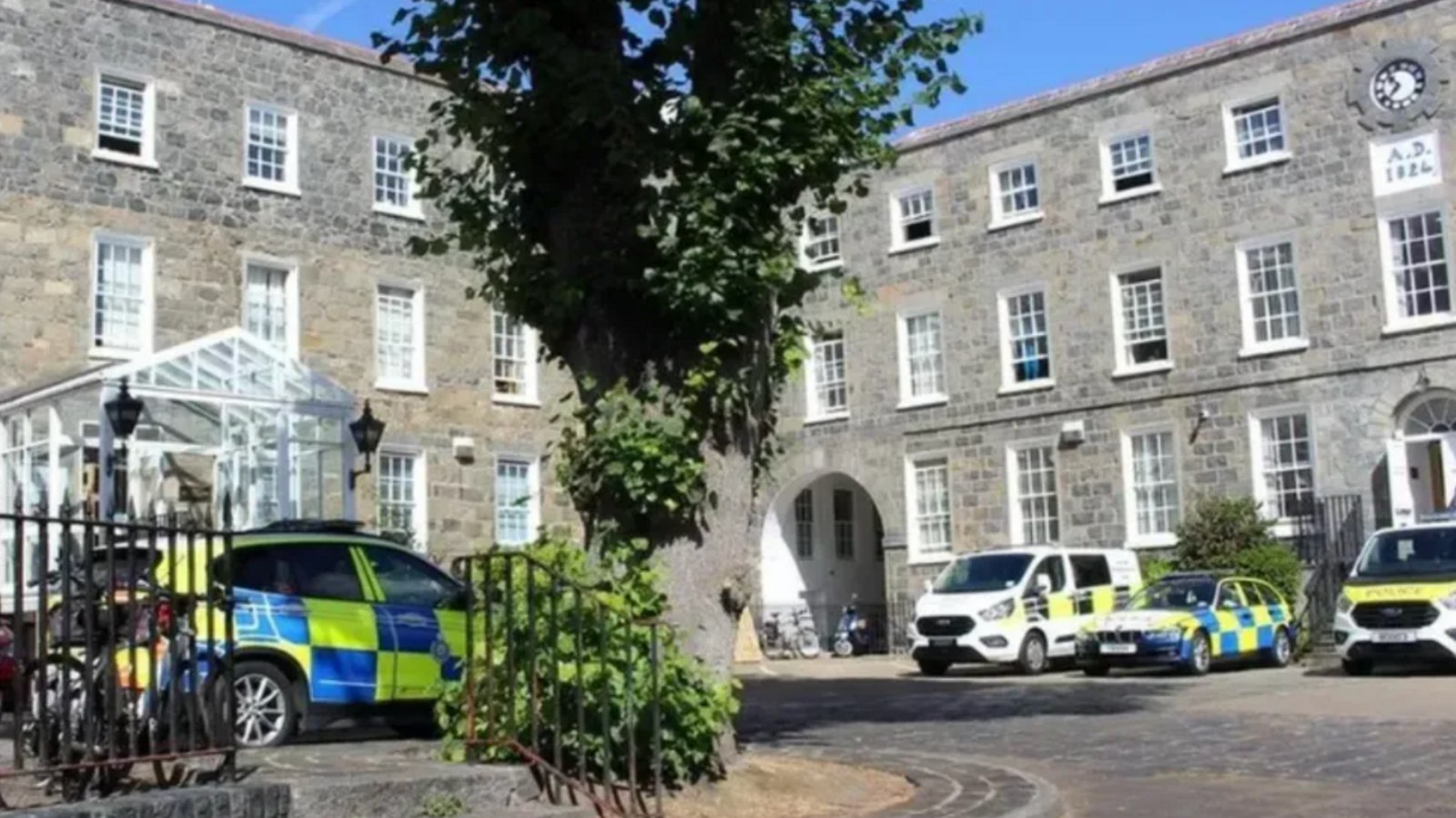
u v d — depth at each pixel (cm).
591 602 862
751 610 3150
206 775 743
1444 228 2514
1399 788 998
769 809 882
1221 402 2741
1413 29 2556
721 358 954
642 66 987
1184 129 2822
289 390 2216
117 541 802
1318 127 2659
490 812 786
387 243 2783
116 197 2417
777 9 956
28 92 2333
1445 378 2486
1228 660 2372
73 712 721
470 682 873
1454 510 2284
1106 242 2909
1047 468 2966
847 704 1802
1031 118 3031
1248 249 2734
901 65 1031
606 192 977
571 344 988
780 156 925
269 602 1115
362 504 2672
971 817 852
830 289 3303
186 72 2530
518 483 2956
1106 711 1620
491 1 982
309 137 2692
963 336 3100
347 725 1301
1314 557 2598
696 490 949
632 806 823
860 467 3231
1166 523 2803
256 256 2586
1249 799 970
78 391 1988
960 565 2511
